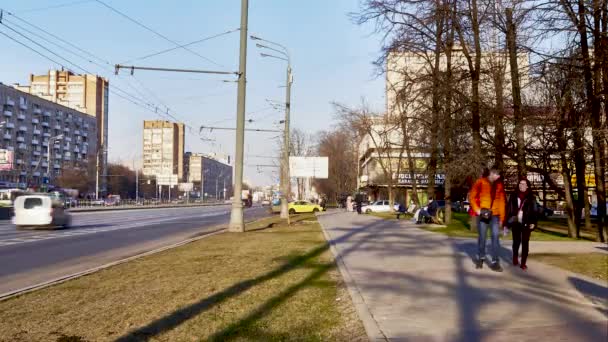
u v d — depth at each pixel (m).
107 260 14.58
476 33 20.64
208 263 12.23
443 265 11.11
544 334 5.74
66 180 91.25
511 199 10.58
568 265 10.90
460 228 23.86
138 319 6.77
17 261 14.35
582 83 14.80
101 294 8.59
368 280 9.26
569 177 19.62
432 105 22.23
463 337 5.66
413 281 9.13
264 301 7.70
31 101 94.50
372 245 15.77
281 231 23.78
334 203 94.06
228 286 8.98
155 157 115.75
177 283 9.44
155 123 116.19
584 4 13.67
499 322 6.28
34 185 87.00
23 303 7.96
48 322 6.72
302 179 79.44
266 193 131.38
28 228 28.00
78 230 27.58
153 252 15.22
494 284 8.78
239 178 23.28
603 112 15.39
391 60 23.14
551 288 8.38
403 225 27.47
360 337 5.77
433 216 28.92
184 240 20.89
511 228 10.91
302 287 8.84
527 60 18.59
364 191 76.31
